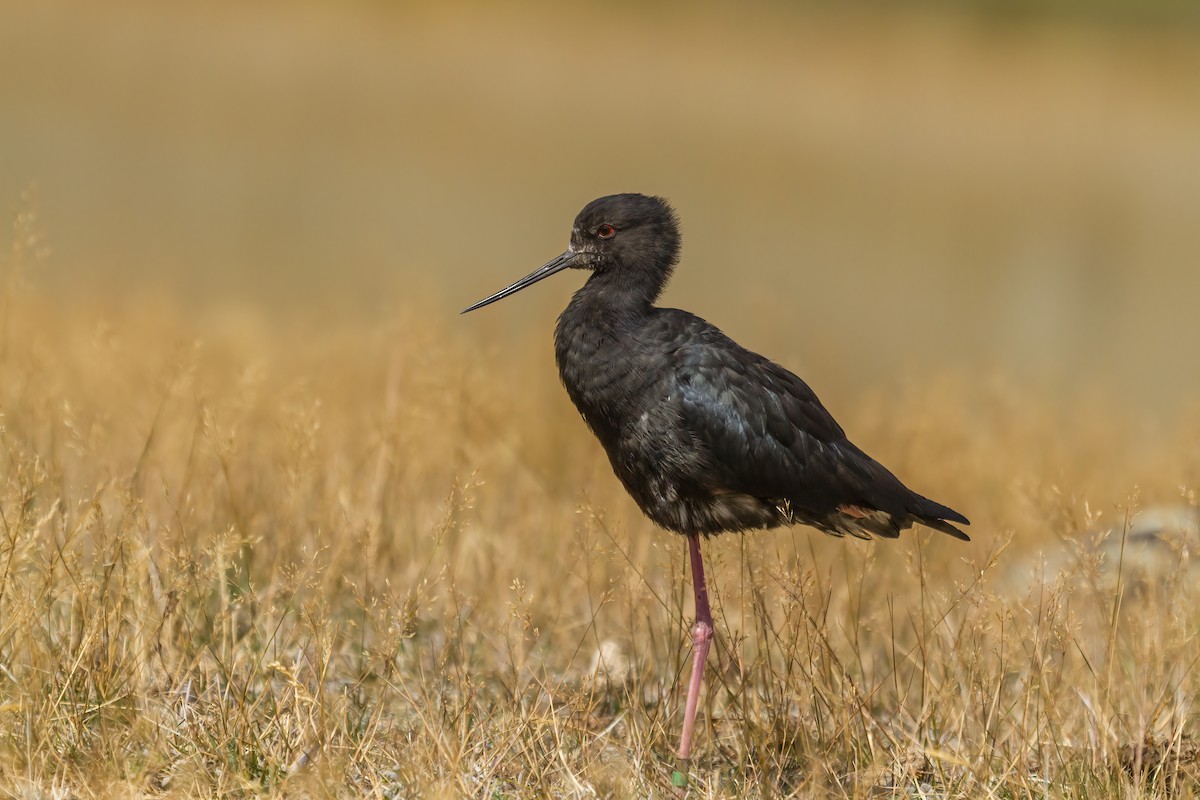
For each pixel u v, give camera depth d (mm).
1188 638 9352
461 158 36594
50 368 12672
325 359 14953
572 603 11430
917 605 11305
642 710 9344
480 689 9688
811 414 9773
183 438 12078
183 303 20469
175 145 34531
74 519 9953
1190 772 8664
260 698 8734
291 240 27984
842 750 8914
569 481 13281
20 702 8062
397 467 11719
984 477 14016
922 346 25109
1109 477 14430
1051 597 9234
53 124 34469
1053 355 25750
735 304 26266
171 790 7758
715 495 9680
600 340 9766
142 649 8906
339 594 10688
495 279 26344
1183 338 27844
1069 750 8930
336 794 7828
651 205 10242
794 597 9062
